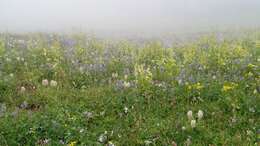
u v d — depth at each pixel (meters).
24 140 7.66
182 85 10.18
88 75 11.68
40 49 15.02
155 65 13.48
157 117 8.70
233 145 7.35
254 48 15.45
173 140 7.71
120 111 9.06
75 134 7.87
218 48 14.62
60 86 10.70
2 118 8.21
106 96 9.70
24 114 8.43
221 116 8.59
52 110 8.70
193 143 7.57
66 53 14.90
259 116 8.52
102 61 13.51
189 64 12.80
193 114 8.73
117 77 11.74
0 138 7.54
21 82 10.81
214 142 7.53
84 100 9.56
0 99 9.67
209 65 12.66
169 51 15.48
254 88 9.90
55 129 7.87
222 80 10.53
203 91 9.72
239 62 12.38
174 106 9.23
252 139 7.52
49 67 12.22
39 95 9.78
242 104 8.89
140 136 7.84
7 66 12.23
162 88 10.12
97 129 8.20
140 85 10.19
